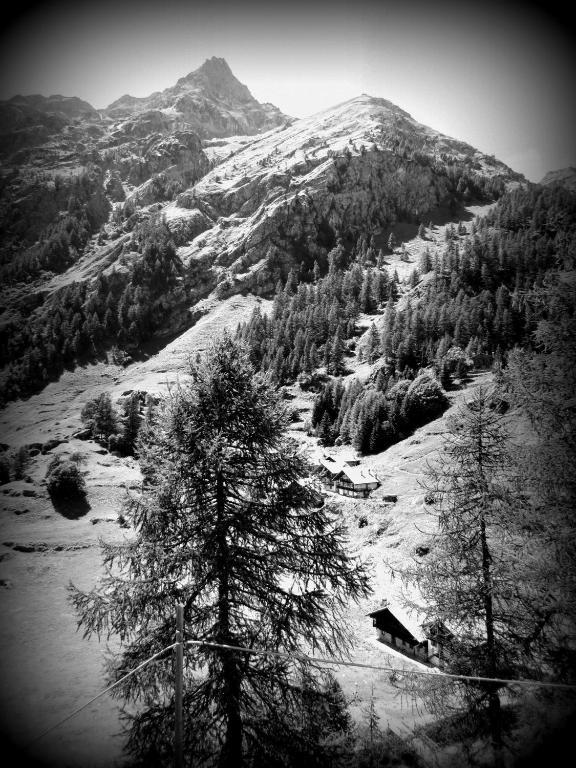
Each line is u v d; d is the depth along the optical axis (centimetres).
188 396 1267
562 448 1358
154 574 1133
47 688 2788
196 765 1067
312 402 12362
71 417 12975
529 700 1332
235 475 1212
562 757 1175
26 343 17162
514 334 10944
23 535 5575
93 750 2050
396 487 6988
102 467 8144
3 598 4178
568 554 1305
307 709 1152
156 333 18262
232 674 1092
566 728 1230
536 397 1424
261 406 1280
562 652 1318
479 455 1539
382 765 1494
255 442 1267
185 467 1175
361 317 16138
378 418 9719
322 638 1216
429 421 9325
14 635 3531
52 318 18012
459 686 1425
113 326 17925
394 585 4234
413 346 11925
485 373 10294
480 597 1453
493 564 1466
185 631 1098
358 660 3183
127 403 10106
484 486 1492
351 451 9800
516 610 1398
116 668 1102
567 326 1376
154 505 1143
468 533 1543
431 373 10725
